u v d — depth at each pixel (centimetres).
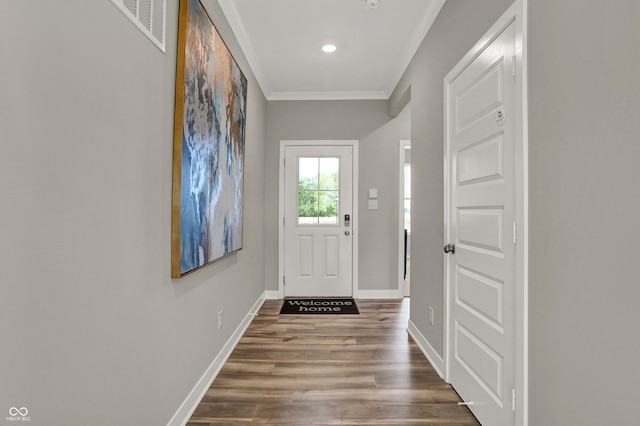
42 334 86
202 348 200
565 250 116
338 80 387
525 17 136
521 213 138
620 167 94
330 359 250
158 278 146
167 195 152
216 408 188
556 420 120
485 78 170
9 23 76
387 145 430
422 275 269
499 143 157
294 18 262
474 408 181
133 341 127
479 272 177
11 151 77
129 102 122
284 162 430
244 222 308
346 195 430
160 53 144
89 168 102
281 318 347
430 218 252
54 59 88
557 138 119
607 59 98
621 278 94
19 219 79
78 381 99
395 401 196
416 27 273
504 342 153
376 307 388
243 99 285
